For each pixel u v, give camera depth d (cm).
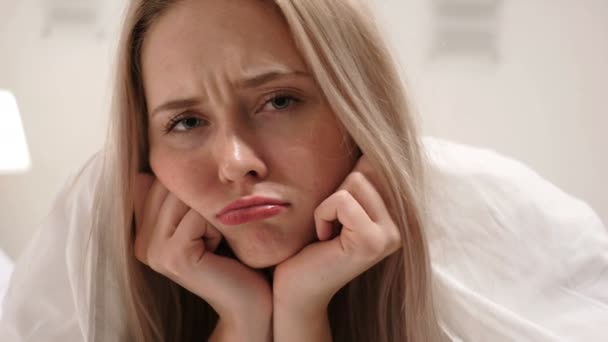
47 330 66
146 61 53
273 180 52
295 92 52
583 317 68
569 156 129
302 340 59
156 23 52
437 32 128
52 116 145
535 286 70
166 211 58
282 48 50
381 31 57
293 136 52
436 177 70
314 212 54
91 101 143
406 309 59
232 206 52
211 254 59
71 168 146
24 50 142
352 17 54
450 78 129
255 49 49
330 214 53
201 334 73
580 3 124
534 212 73
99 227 62
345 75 53
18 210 149
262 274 62
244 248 55
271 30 50
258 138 52
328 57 51
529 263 70
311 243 57
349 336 69
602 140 128
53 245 66
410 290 58
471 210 72
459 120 131
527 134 130
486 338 66
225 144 51
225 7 50
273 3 50
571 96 127
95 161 67
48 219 67
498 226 72
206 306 72
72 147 145
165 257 58
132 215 61
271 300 61
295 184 52
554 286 70
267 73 50
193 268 58
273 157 52
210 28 49
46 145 146
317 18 51
